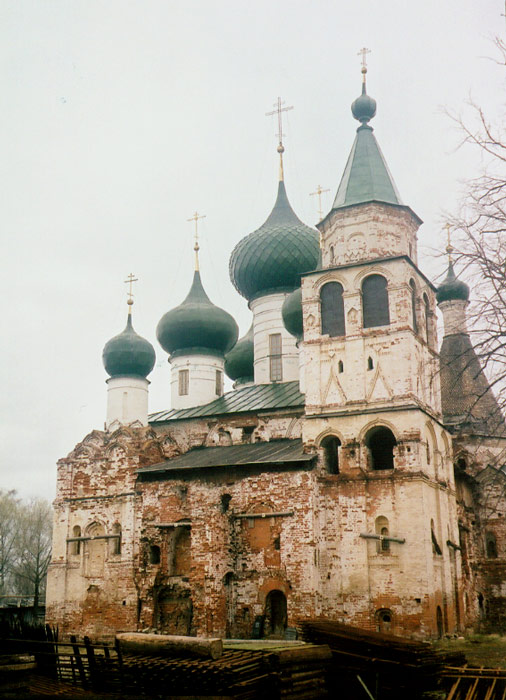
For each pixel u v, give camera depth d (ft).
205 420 200.34
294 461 159.84
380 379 163.73
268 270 220.84
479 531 196.24
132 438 183.42
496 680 84.94
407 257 166.20
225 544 163.43
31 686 79.82
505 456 87.45
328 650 86.22
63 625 178.70
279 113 245.45
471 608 185.47
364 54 191.52
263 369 219.00
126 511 177.99
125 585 173.37
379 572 154.92
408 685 84.94
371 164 181.06
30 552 325.21
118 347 205.26
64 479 188.44
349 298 169.89
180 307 222.28
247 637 158.30
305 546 156.35
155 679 77.05
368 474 160.15
